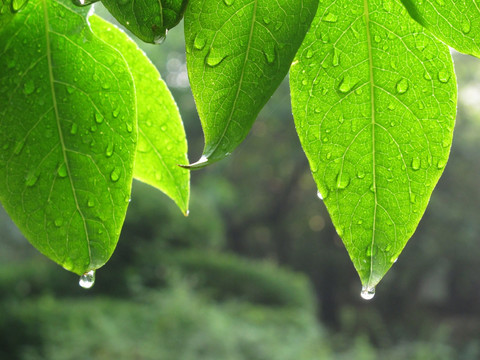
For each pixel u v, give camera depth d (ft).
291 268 22.94
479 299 21.54
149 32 0.83
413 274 20.38
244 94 0.85
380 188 0.94
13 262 17.98
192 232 14.03
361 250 0.94
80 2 0.90
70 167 0.92
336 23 0.92
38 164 0.92
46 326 8.77
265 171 21.93
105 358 8.18
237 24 0.86
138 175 1.09
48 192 0.92
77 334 8.54
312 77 0.93
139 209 12.90
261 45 0.85
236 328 9.71
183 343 8.80
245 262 13.89
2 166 0.91
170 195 1.10
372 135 0.93
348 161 0.94
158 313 9.49
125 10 0.83
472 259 19.76
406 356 13.48
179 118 1.07
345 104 0.93
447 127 0.93
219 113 0.85
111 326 8.89
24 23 0.91
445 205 18.98
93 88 0.92
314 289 22.74
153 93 1.05
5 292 12.45
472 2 0.88
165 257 12.89
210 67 0.85
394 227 0.94
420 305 21.99
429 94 0.92
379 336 18.83
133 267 12.59
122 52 1.03
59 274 12.80
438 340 14.33
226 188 19.89
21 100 0.91
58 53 0.92
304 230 22.90
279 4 0.86
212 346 8.84
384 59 0.92
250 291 13.19
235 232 23.47
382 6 0.91
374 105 0.93
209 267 13.19
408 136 0.93
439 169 0.93
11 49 0.91
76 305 9.78
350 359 11.10
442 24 0.89
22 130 0.91
